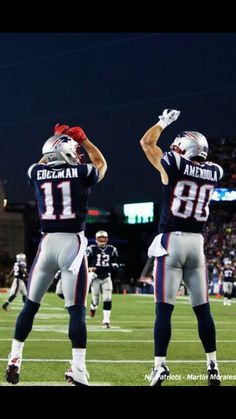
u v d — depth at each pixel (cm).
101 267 1833
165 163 786
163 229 794
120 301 3612
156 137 812
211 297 4503
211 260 5744
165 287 777
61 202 764
